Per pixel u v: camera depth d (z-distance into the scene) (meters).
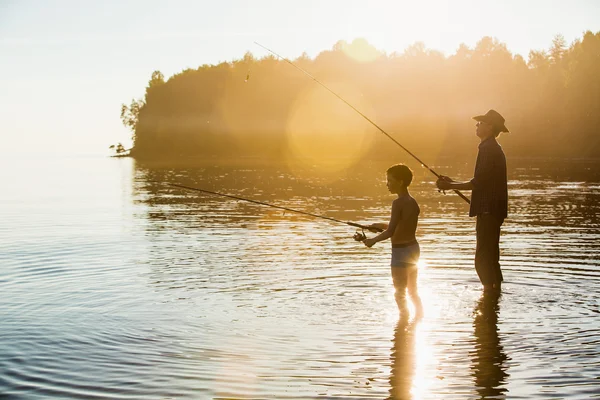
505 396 4.62
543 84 75.56
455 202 19.41
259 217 15.89
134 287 8.02
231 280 8.38
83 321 6.54
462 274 8.68
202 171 44.59
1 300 7.39
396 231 7.05
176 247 11.12
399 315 6.70
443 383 4.87
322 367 5.22
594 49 74.19
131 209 18.12
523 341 5.82
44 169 53.19
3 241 11.94
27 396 4.71
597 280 8.23
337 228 13.62
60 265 9.51
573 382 4.86
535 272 8.73
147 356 5.50
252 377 5.02
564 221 14.34
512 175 33.78
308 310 6.91
